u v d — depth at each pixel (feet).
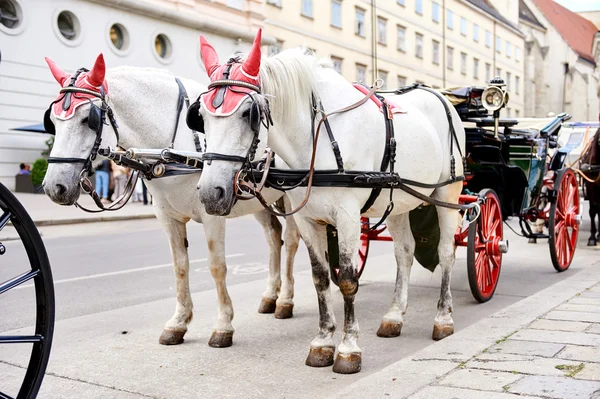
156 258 31.71
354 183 13.26
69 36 69.31
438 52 145.07
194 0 80.89
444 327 16.38
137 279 25.89
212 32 83.10
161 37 78.84
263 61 12.95
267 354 15.25
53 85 68.03
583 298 17.99
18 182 66.33
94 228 47.16
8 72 64.13
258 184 13.75
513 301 20.74
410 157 15.29
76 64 69.36
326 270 14.39
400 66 129.59
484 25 168.14
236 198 12.30
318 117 13.51
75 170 13.69
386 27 124.57
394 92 18.38
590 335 13.89
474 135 21.56
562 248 25.84
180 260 16.22
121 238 40.65
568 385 10.62
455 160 17.78
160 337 16.20
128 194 15.52
